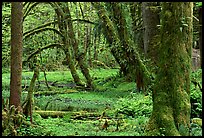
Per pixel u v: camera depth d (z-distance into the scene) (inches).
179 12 466.6
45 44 1279.5
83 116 679.1
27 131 502.3
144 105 674.8
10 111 492.7
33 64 1082.7
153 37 949.2
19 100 560.4
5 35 1144.2
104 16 964.0
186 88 470.9
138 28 1153.4
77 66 1408.7
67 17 1164.5
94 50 1685.5
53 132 513.0
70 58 1206.3
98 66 1686.8
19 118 504.4
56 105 850.1
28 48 1190.9
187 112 465.7
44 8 1304.1
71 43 1195.9
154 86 473.1
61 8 1157.7
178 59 468.4
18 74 562.9
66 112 700.7
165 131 451.5
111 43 964.0
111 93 1027.9
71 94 1062.4
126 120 588.1
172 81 466.3
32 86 572.1
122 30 923.4
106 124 546.6
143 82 836.6
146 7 971.9
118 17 935.7
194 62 1132.5
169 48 468.8
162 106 462.0
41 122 597.9
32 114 574.6
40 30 1156.5
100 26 1015.6
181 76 468.1
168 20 469.4
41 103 876.0
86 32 1718.8
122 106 691.4
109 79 1299.2
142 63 848.9
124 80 1151.0
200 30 944.3
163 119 455.5
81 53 1200.8
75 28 1686.8
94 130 538.0
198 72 842.2
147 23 967.6
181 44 469.7
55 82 1402.6
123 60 914.7
